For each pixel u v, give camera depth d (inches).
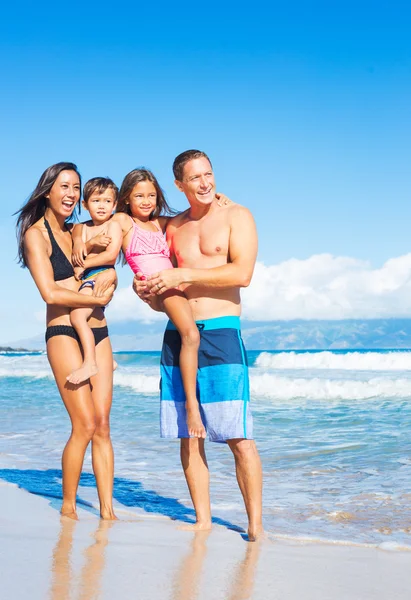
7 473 262.1
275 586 119.9
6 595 108.3
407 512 197.8
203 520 175.9
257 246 179.3
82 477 264.1
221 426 170.4
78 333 182.9
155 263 185.8
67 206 189.6
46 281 179.9
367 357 1056.2
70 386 182.2
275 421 442.0
